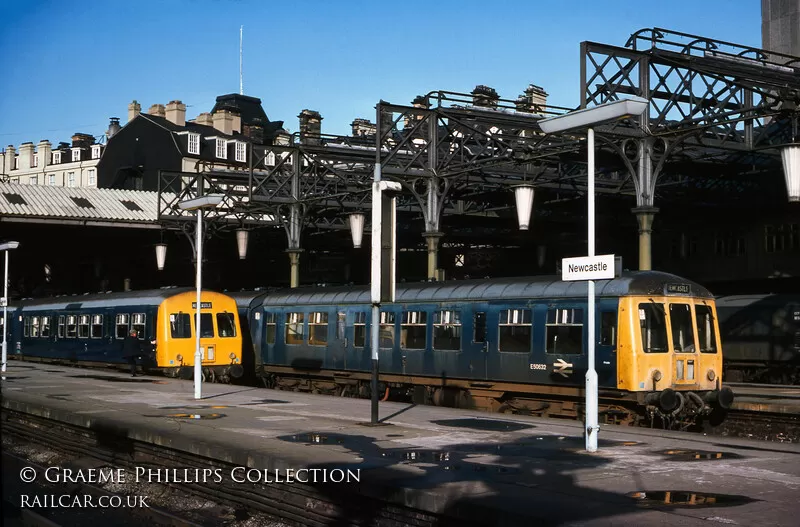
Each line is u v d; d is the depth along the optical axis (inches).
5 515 494.0
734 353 1334.9
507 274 2155.5
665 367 706.8
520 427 588.4
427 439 516.1
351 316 1018.1
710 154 1181.7
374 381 595.5
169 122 2775.6
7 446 735.7
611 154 1123.9
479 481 368.8
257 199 1470.2
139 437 556.4
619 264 465.4
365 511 379.9
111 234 2005.4
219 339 1175.6
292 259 1487.5
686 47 1028.5
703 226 1798.7
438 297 900.0
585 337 740.0
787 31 1753.2
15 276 2103.8
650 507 317.7
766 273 1672.0
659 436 546.6
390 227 610.2
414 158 1212.5
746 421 751.7
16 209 1727.4
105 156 2844.5
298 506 415.2
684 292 728.3
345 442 497.4
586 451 468.1
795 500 332.5
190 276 2293.3
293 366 1111.6
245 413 666.2
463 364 860.6
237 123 2994.6
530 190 1055.0
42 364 1443.2
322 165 1534.2
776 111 906.1
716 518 299.7
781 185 1530.5
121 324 1264.8
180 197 1674.5
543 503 323.3
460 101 1221.1
